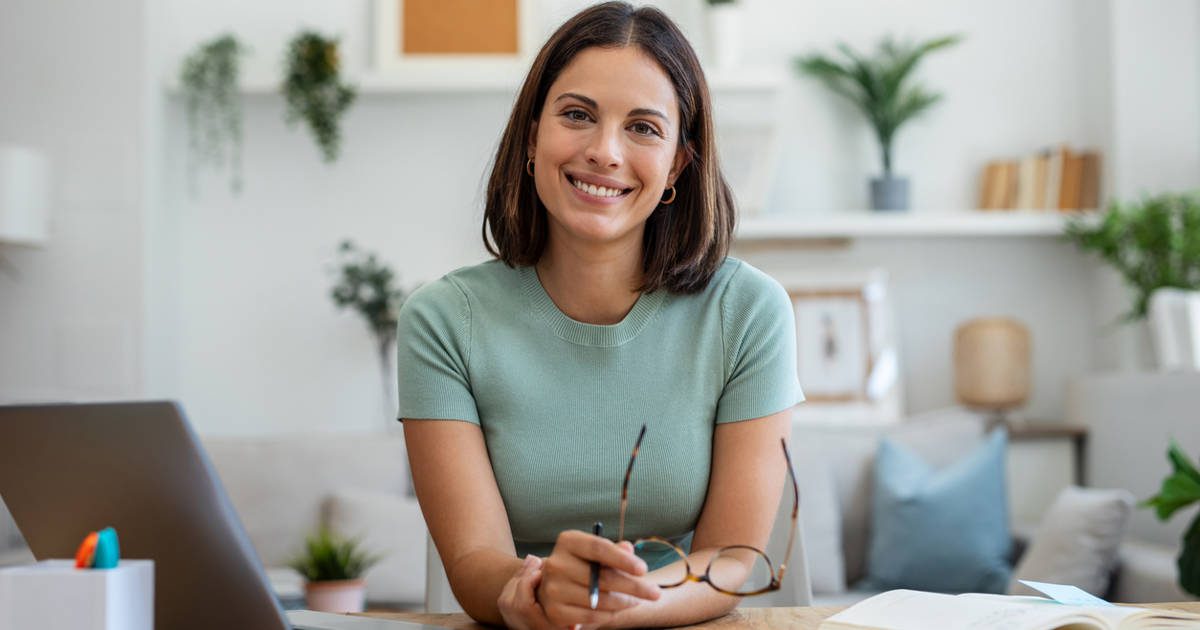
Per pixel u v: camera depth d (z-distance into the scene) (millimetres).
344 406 4340
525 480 1347
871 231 4215
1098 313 4438
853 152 4457
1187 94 4270
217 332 4344
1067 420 4176
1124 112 4285
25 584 818
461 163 4391
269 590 938
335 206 4371
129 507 930
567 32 1312
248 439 3832
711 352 1389
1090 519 3082
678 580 1146
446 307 1393
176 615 943
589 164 1267
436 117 4398
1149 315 3910
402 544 3457
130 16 4148
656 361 1379
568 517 1359
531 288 1404
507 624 1097
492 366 1364
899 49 4473
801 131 4461
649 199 1286
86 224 4113
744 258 4457
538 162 1298
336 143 4301
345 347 4359
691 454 1359
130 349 4082
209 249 4348
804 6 4473
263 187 4359
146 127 4129
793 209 4449
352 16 4398
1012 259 4488
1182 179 4266
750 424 1373
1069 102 4488
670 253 1384
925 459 3828
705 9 4285
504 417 1361
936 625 940
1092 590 3055
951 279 4480
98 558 836
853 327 4383
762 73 4258
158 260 4191
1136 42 4289
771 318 1405
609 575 988
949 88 4492
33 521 958
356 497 3559
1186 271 3857
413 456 1356
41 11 4160
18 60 4160
